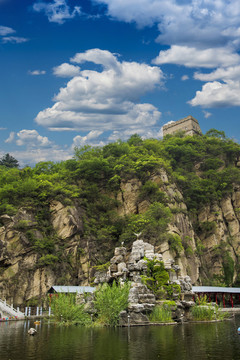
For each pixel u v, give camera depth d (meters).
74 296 64.94
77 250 101.19
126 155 131.12
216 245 127.81
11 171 120.50
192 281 108.94
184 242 113.62
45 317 69.00
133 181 122.50
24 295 86.38
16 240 91.69
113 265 61.41
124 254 62.81
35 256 91.94
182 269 103.38
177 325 50.62
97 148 138.25
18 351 31.92
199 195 134.50
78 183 123.00
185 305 58.31
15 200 103.25
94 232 109.69
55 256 93.75
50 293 73.06
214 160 148.62
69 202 106.19
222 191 140.88
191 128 191.25
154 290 56.16
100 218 114.81
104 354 30.16
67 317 53.66
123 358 28.48
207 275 122.50
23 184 105.88
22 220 95.50
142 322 50.00
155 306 53.28
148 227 105.19
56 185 111.44
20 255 90.56
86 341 37.06
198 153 152.12
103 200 119.94
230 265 124.06
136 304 51.38
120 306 50.16
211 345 34.28
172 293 56.78
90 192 119.31
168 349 32.31
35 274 89.62
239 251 132.88
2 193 102.69
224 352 30.86
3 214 96.62
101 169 124.62
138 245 61.12
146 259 58.56
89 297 57.75
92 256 103.00
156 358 28.48
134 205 118.81
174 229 111.81
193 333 42.34
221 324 52.25
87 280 97.88
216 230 131.00
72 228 101.62
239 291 91.56
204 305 64.19
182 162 150.62
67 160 129.38
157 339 37.97
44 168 128.00
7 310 71.00
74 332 44.38
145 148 140.00
